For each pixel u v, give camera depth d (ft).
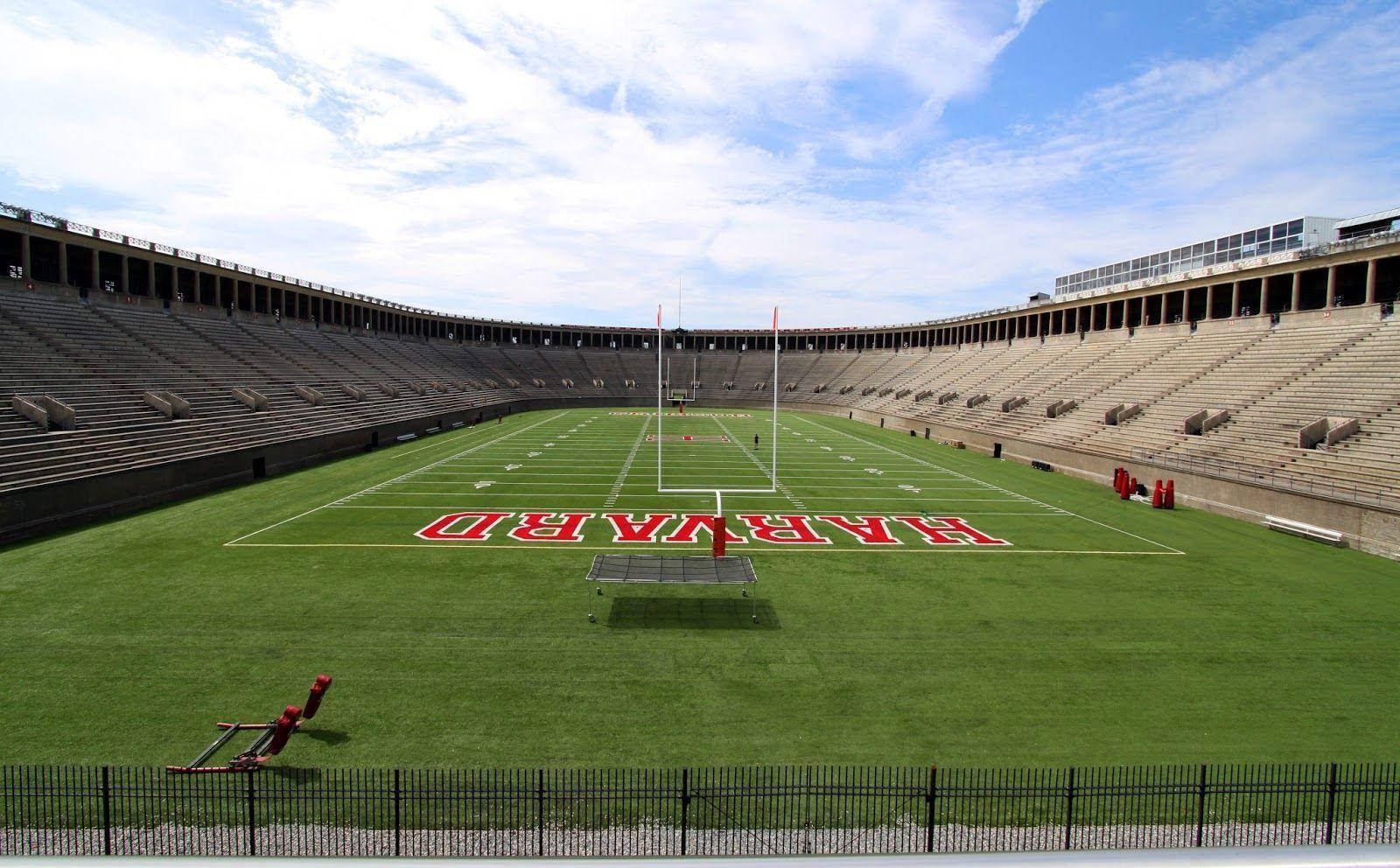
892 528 78.54
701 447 154.61
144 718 35.19
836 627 48.55
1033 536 75.77
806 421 237.86
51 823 27.61
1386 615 51.96
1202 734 35.29
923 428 186.29
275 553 64.49
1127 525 81.35
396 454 135.13
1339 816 29.45
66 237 120.98
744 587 57.00
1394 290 118.32
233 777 30.53
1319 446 86.74
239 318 165.37
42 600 51.24
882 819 28.96
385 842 26.91
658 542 70.85
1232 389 114.62
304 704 36.78
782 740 34.17
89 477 75.77
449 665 41.70
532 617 49.55
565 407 291.38
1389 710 37.96
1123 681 41.04
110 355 110.63
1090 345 175.94
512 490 98.22
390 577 58.03
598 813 28.66
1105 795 29.53
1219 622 50.39
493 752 32.83
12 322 102.83
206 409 111.14
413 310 262.06
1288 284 138.41
